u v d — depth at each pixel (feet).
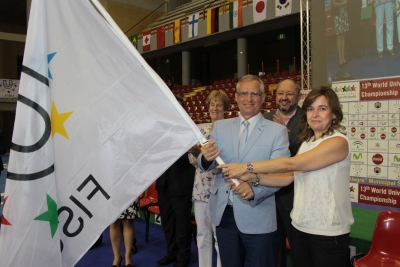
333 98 5.70
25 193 4.52
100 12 4.92
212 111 9.38
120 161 4.93
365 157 11.95
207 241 9.14
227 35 38.19
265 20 32.37
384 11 13.52
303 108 5.98
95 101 4.94
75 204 4.81
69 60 4.90
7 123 60.08
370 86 11.73
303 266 5.94
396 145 11.29
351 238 9.19
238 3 34.65
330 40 15.20
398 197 11.30
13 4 58.95
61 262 4.71
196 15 39.29
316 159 5.40
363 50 14.24
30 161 4.55
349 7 14.55
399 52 13.24
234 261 6.35
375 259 7.18
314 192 5.66
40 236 4.57
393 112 11.27
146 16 52.65
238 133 6.42
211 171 8.89
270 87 34.86
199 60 54.34
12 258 4.45
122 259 11.16
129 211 9.95
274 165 5.36
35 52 4.67
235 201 6.12
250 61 50.96
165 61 54.80
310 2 17.03
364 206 12.40
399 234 7.12
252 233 5.98
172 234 11.03
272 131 6.16
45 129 4.65
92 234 4.85
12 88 54.19
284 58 47.29
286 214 7.87
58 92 4.82
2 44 59.52
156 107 5.03
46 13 4.84
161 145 5.00
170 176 10.37
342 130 5.90
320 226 5.54
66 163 4.79
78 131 4.86
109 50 5.03
